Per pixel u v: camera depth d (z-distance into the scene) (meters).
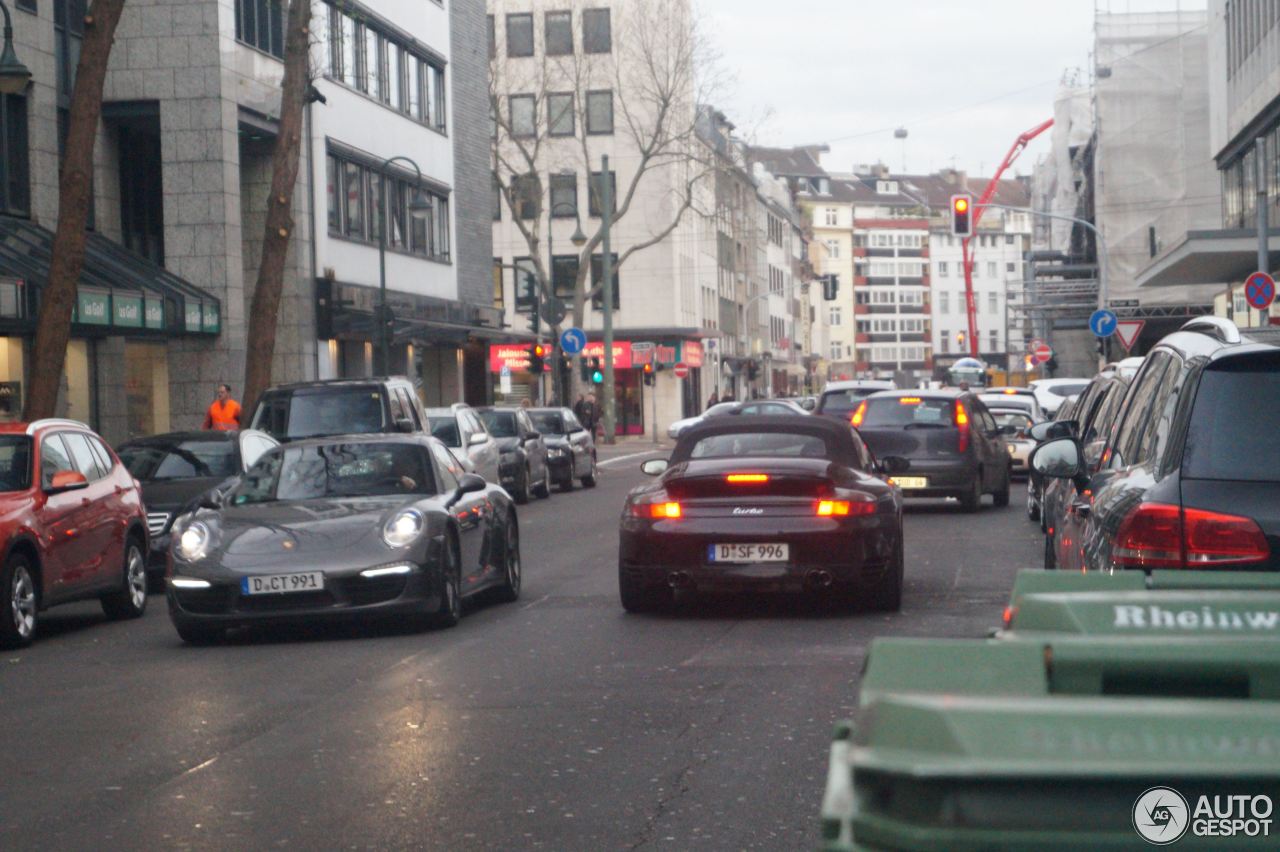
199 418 36.28
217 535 12.40
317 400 23.70
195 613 12.18
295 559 12.05
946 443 24.17
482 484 13.54
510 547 14.38
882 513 12.37
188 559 12.27
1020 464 32.56
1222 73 50.19
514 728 8.09
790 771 6.91
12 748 8.12
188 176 36.09
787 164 187.00
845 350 185.88
